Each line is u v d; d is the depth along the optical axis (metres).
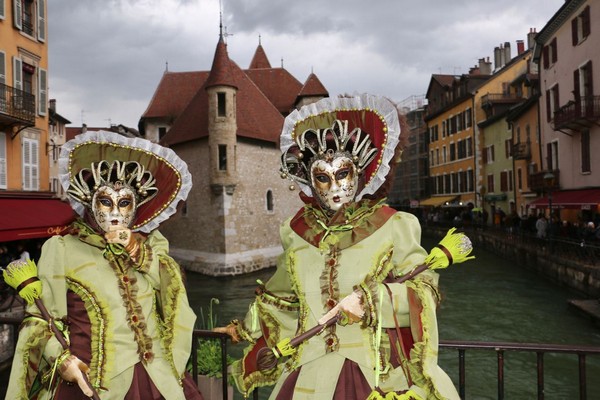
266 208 28.84
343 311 1.96
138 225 2.58
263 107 30.55
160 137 36.31
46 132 19.02
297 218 2.36
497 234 29.16
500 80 41.00
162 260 2.52
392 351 2.07
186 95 37.03
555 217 24.44
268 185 29.16
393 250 2.16
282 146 2.40
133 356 2.31
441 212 47.19
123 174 2.44
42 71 18.83
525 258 22.78
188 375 2.60
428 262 2.06
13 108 16.33
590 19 21.23
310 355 2.11
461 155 44.56
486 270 22.91
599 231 16.77
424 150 57.56
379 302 1.97
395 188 67.56
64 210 17.62
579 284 16.30
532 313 14.73
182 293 2.50
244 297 19.73
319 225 2.26
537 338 12.25
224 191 26.00
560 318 14.04
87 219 2.48
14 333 3.32
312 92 30.81
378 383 2.00
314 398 2.03
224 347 3.04
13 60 16.98
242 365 2.41
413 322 2.01
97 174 2.43
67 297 2.35
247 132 27.50
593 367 10.02
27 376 2.14
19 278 2.18
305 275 2.21
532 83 32.88
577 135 22.97
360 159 2.25
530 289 18.23
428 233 42.88
